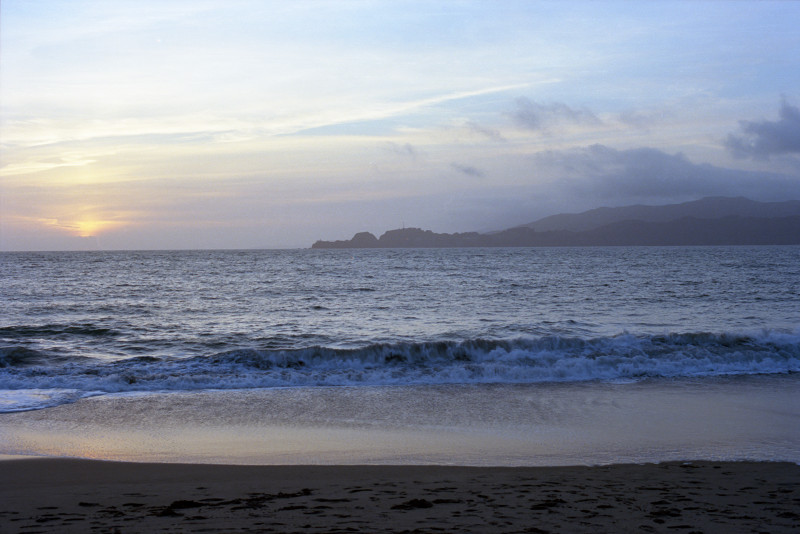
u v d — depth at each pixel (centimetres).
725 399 1342
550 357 1834
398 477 774
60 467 831
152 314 3284
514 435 1027
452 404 1299
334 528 539
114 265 9556
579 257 13925
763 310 3338
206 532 527
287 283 5662
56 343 2278
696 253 17212
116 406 1280
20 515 594
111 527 547
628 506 622
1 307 3588
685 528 544
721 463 847
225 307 3625
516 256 15162
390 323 2877
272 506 627
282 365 1797
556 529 539
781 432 1042
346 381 1583
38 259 12644
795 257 12781
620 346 1978
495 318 3044
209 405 1292
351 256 15650
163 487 725
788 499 654
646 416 1171
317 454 910
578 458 884
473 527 543
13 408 1254
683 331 2530
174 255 17050
